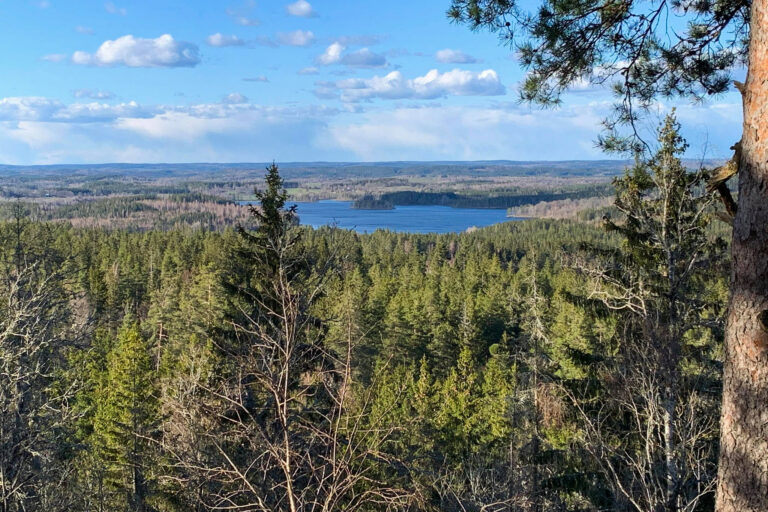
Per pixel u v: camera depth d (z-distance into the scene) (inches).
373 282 2596.0
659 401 287.9
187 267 2674.7
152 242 3230.8
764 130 134.6
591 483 390.6
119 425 541.6
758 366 133.6
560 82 239.0
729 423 139.0
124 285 2345.0
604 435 339.9
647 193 415.2
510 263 3270.2
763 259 133.8
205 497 228.1
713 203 390.9
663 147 394.9
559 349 659.4
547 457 461.1
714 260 402.6
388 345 1405.0
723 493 140.1
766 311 132.3
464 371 1096.2
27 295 439.2
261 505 198.1
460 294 2289.6
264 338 223.3
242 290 454.6
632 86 246.2
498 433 856.3
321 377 229.1
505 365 927.0
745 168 138.7
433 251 3782.0
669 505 273.6
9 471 364.2
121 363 786.2
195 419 245.0
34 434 392.5
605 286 443.2
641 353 291.3
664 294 396.8
